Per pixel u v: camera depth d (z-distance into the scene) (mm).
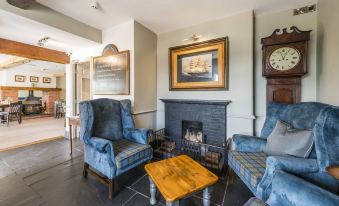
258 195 1314
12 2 1907
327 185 1229
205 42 2775
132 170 2355
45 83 8742
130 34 2801
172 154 2725
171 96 3227
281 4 2289
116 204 1661
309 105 1756
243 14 2479
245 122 2494
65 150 3088
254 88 2584
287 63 2227
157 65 3395
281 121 1874
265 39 2334
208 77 2768
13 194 1781
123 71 2895
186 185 1324
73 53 3783
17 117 6289
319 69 2139
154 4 2279
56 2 2207
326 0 1954
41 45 3264
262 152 1901
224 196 1797
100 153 1850
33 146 3297
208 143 2758
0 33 2658
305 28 2309
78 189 1888
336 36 1725
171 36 3199
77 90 3943
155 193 1673
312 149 1446
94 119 2178
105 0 2176
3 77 7387
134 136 2340
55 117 7273
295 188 977
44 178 2107
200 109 2840
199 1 2207
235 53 2545
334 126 1221
